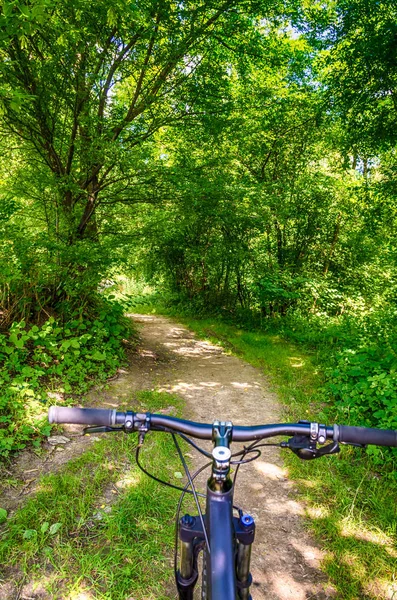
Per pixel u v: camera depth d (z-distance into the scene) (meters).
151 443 3.79
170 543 2.56
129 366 6.12
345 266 11.66
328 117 8.59
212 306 11.71
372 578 2.38
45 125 5.89
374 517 2.91
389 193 7.71
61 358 5.10
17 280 5.32
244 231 9.74
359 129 7.59
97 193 6.57
